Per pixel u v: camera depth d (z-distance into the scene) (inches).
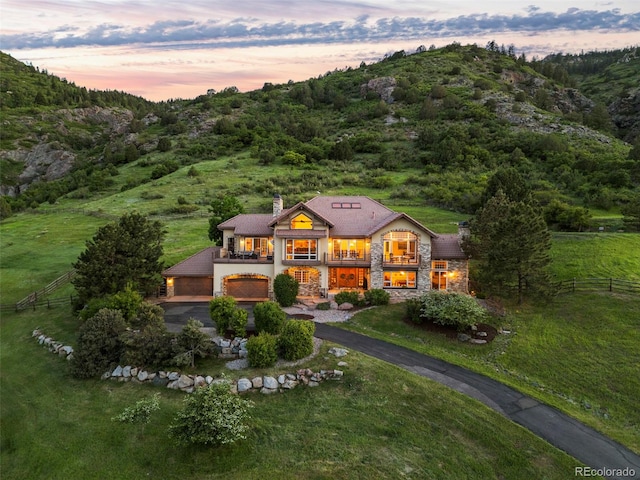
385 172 3759.8
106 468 758.5
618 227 2126.0
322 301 1508.4
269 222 1653.5
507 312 1360.7
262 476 708.7
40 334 1336.1
